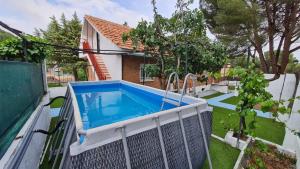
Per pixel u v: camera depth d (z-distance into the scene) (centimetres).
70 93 405
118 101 605
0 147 200
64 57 1491
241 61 1183
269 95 357
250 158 378
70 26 1934
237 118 657
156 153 213
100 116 448
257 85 359
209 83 1423
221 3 980
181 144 249
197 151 277
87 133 159
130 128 195
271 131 545
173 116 252
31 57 507
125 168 179
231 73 414
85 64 1535
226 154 393
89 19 1126
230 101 1023
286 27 1005
